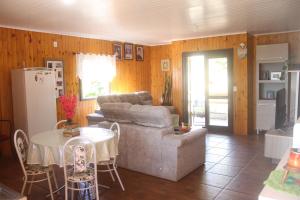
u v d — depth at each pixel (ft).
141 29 18.34
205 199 10.00
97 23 16.05
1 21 14.99
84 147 8.95
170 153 11.70
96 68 21.27
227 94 21.17
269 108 20.13
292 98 19.98
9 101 16.44
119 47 23.62
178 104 23.58
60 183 11.73
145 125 12.88
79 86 20.25
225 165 13.66
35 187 11.39
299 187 4.48
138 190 10.91
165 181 11.76
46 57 18.12
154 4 12.05
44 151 9.14
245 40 19.92
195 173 12.62
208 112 22.20
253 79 21.76
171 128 12.54
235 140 18.86
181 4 12.10
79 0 11.18
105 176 12.42
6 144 16.49
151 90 27.25
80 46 20.31
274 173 5.08
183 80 23.06
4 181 12.11
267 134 13.47
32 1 11.18
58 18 14.48
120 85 23.91
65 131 10.37
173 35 21.06
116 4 11.91
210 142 18.35
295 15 14.73
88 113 20.98
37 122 15.62
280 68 20.53
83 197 10.31
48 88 16.11
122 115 13.35
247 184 11.25
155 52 26.89
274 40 20.84
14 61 16.53
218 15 14.47
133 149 12.91
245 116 20.48
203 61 22.15
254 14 14.35
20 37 16.79
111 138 10.05
